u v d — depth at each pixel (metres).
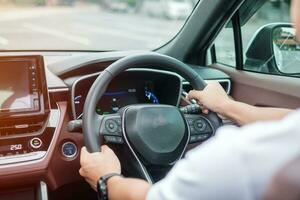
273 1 2.00
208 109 1.46
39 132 1.51
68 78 1.64
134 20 6.58
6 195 1.56
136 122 1.35
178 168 0.73
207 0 2.08
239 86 2.14
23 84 1.52
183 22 2.24
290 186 0.59
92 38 3.44
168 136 1.36
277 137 0.62
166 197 0.72
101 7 7.17
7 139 1.48
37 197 1.55
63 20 4.72
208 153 0.66
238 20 2.11
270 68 2.06
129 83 1.72
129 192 0.92
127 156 1.36
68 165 1.54
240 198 0.63
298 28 0.65
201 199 0.66
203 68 2.21
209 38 2.22
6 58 1.50
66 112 1.57
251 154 0.62
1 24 3.11
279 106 1.92
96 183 1.10
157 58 1.43
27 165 1.47
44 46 2.13
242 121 1.36
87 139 1.27
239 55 2.15
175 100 1.67
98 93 1.33
